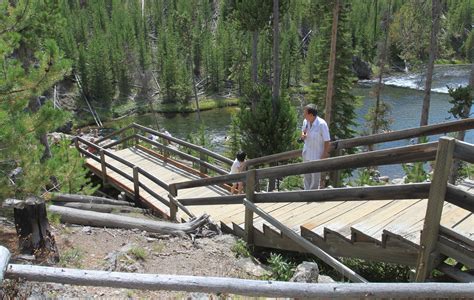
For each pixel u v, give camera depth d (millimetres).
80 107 57406
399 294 2688
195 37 71000
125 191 11414
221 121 53812
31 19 6371
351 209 5484
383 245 4172
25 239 4984
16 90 5719
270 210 6469
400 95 53031
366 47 71750
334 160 4707
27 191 5707
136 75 66438
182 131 49188
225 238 6398
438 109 45094
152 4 89188
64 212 6934
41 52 5879
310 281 4418
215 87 67250
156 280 2979
